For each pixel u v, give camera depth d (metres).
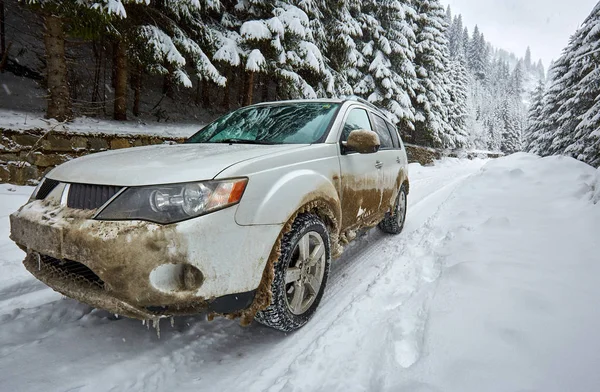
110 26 6.24
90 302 1.61
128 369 1.75
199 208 1.58
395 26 16.31
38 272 1.84
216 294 1.64
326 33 11.86
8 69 9.16
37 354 1.82
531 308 1.75
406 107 16.48
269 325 2.01
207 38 8.45
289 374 1.70
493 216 3.67
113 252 1.48
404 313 2.07
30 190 5.25
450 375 1.40
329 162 2.48
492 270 2.24
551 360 1.37
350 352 1.82
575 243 2.51
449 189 8.21
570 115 16.92
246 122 2.97
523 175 5.32
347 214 2.80
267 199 1.83
